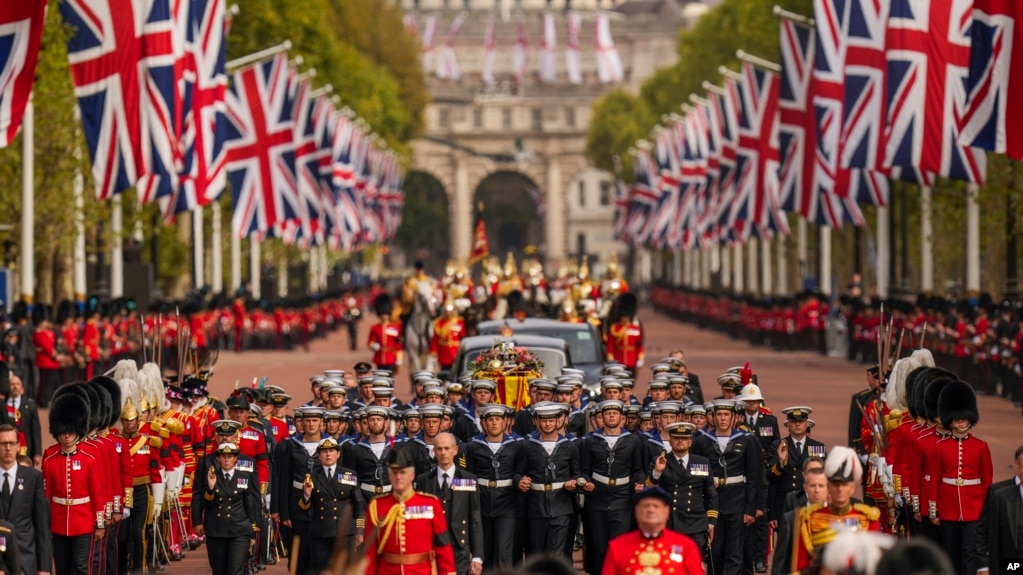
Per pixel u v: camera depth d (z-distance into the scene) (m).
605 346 185.38
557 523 87.25
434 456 85.75
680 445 85.69
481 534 80.88
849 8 179.50
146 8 164.50
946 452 82.19
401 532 68.31
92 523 83.94
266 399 106.12
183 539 101.94
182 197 189.88
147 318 191.50
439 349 192.50
